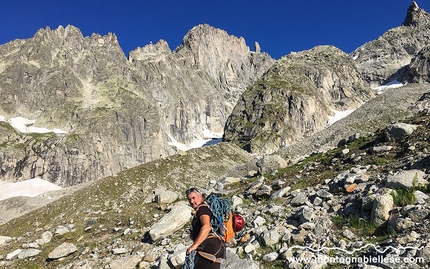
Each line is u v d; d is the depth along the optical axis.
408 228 7.96
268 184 19.28
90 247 16.27
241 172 30.98
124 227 18.95
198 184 55.66
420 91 106.00
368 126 71.50
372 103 102.31
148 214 20.55
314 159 23.69
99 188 37.66
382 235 8.46
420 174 10.84
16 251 17.33
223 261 8.62
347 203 11.20
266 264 8.68
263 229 10.91
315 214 11.04
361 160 17.38
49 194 72.69
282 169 23.58
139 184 41.94
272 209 13.39
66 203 33.72
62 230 20.48
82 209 30.16
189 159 65.62
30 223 30.11
